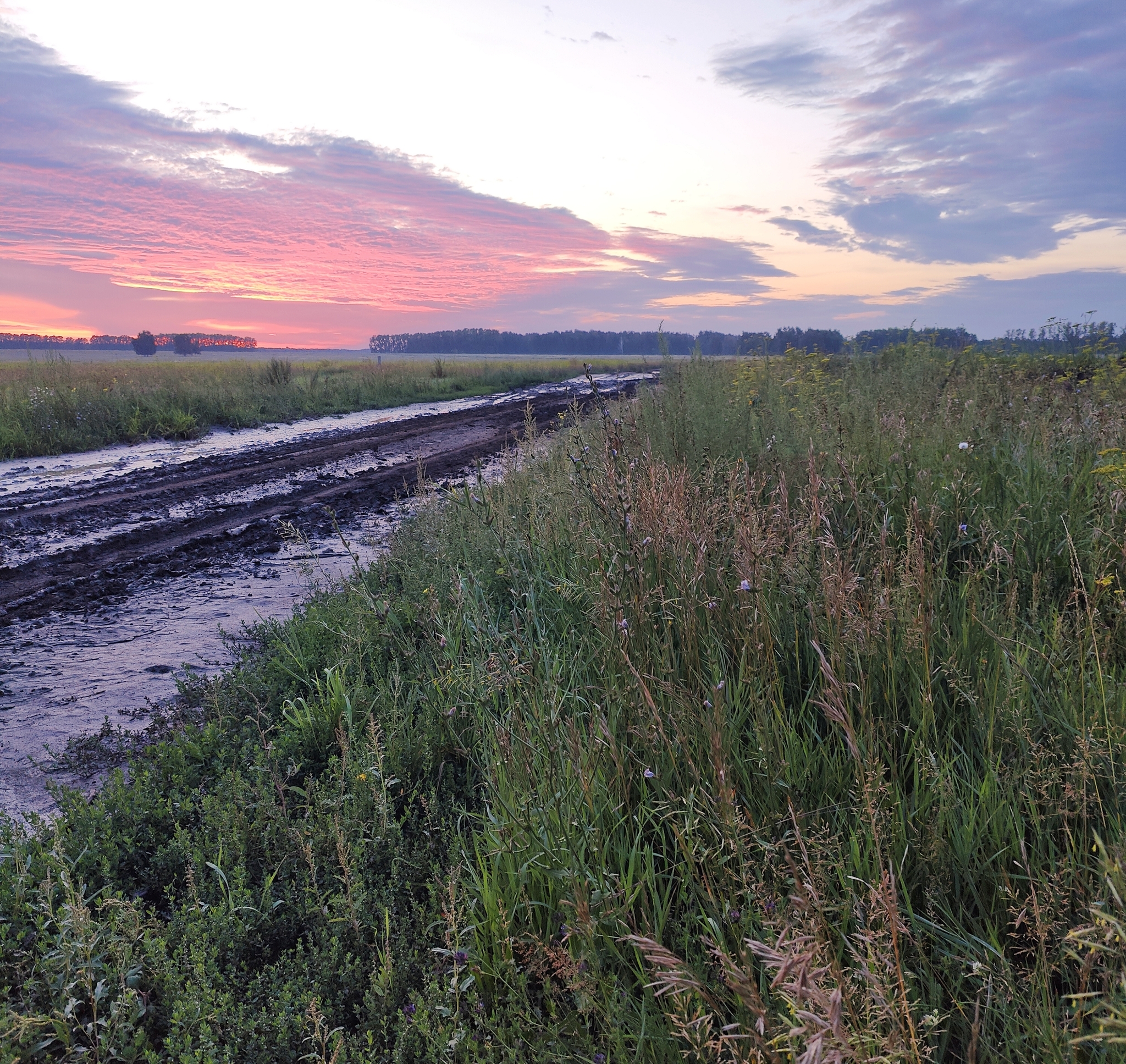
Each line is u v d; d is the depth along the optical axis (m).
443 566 5.68
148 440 17.11
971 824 2.14
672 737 2.59
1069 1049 1.51
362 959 2.40
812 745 2.71
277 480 12.42
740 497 3.85
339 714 3.83
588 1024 1.85
